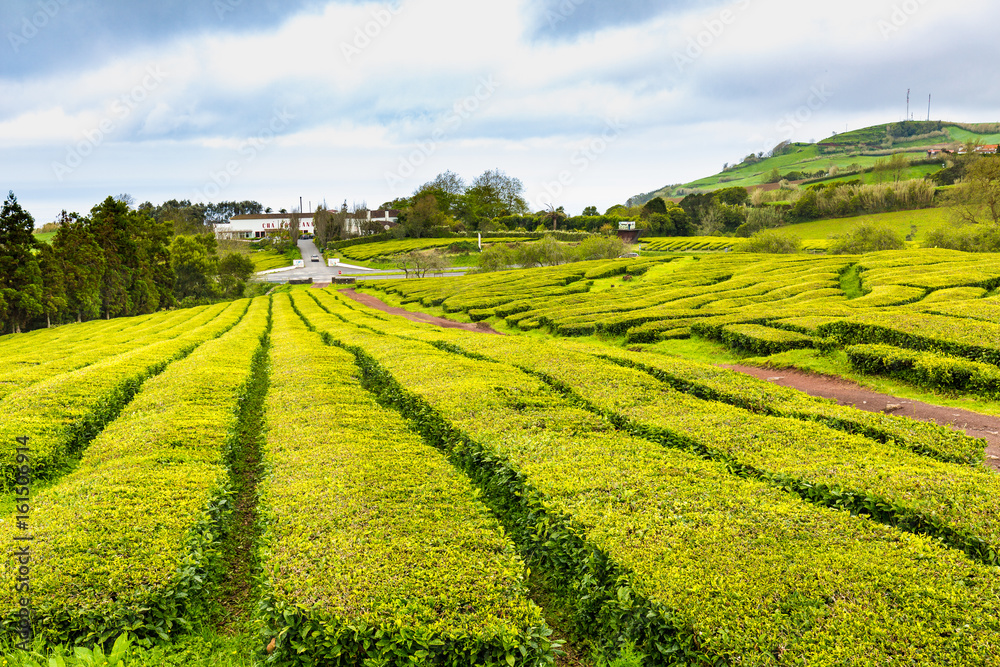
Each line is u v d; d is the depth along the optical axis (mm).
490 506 11312
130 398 19375
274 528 9305
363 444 12969
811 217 120000
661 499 9547
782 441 12164
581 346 25656
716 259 58969
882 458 11133
